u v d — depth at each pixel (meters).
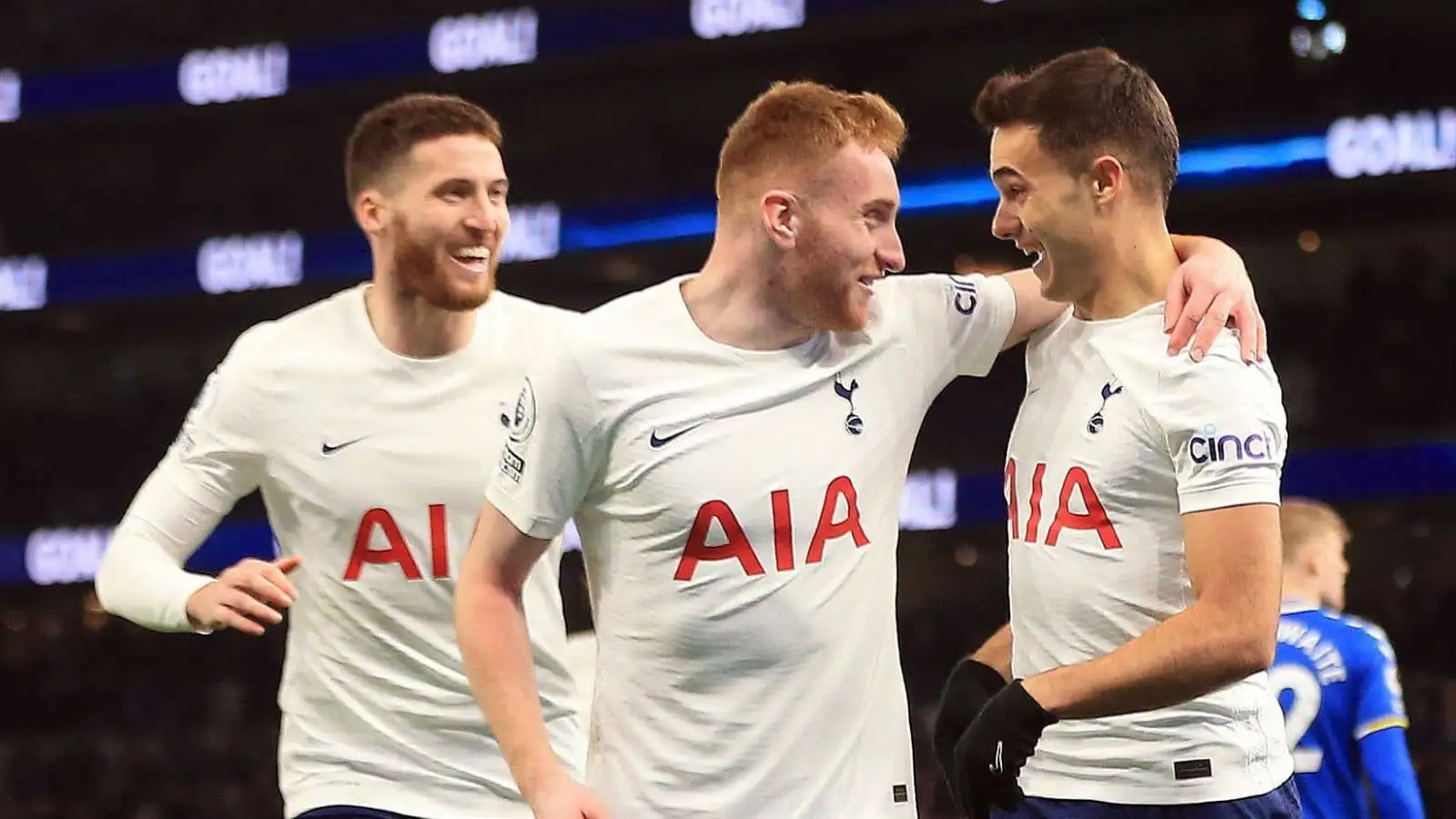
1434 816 10.55
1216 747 2.27
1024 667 2.44
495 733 2.29
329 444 2.96
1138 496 2.26
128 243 15.69
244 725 14.11
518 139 14.81
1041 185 2.33
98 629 14.88
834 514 2.30
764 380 2.31
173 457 3.11
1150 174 2.34
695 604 2.27
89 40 15.30
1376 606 11.95
